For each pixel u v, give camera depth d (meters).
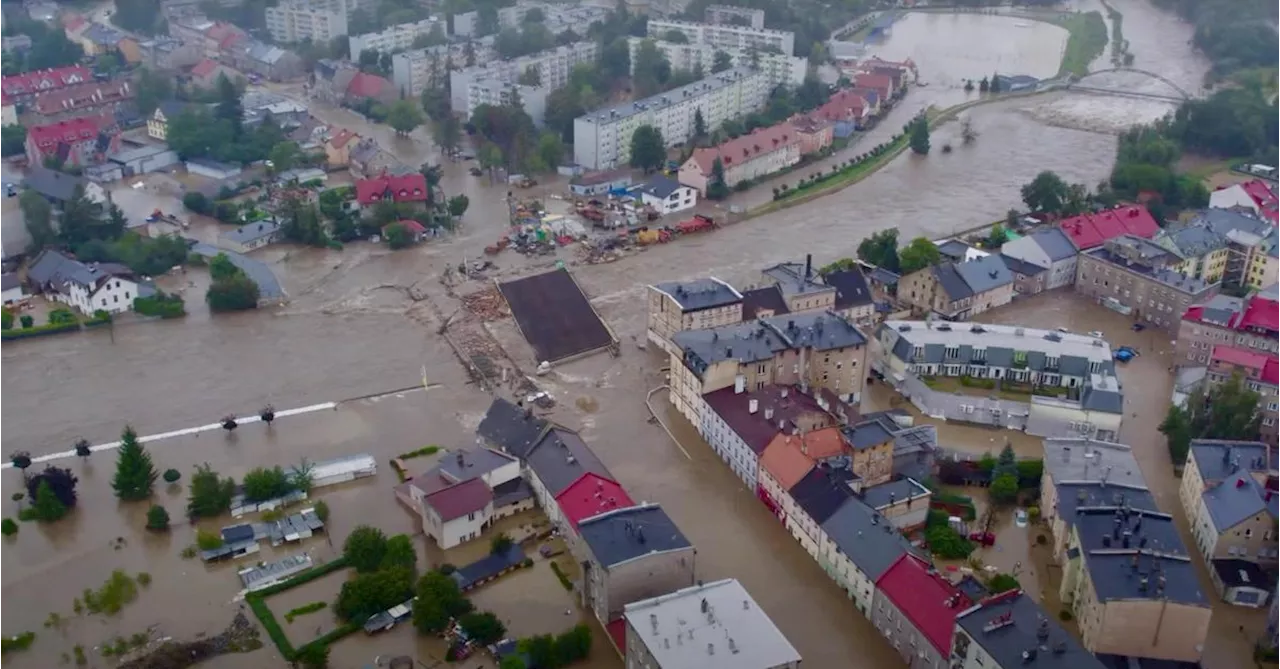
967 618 159.00
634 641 161.12
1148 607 164.38
